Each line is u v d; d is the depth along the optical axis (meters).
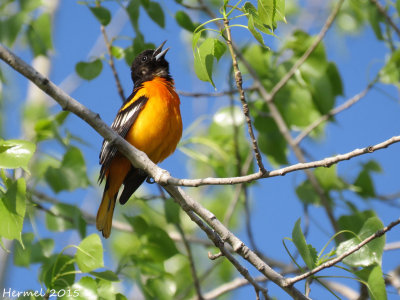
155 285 10.12
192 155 12.98
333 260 7.21
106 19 10.91
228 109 13.57
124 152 8.12
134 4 10.78
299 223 7.55
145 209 15.25
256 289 7.79
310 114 13.27
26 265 9.34
